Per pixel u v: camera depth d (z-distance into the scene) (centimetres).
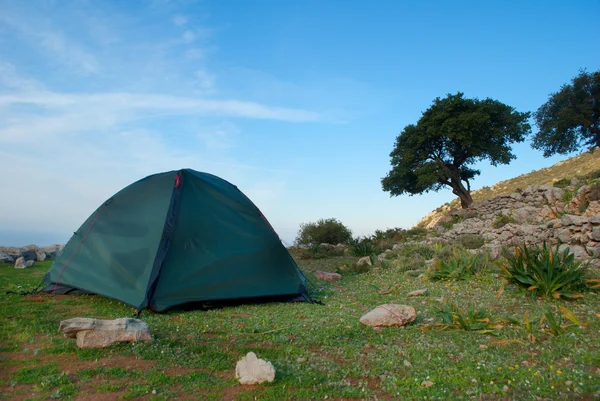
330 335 626
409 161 3581
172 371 472
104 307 805
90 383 430
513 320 648
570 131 3041
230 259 885
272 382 443
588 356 487
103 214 968
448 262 1172
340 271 1425
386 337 620
